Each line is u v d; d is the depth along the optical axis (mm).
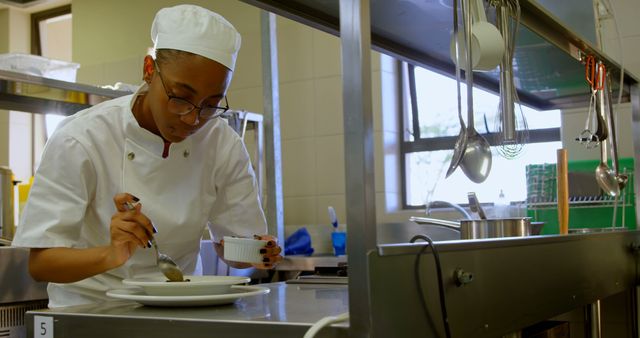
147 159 1792
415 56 2295
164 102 1555
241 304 1334
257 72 4328
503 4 1766
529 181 3184
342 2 1061
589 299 1957
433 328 1180
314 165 4102
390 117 4020
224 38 1543
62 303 1890
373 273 1030
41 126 5621
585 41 2148
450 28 2008
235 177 2016
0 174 2738
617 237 2246
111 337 1206
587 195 3061
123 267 1845
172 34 1514
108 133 1767
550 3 2770
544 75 2605
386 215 3908
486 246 1383
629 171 3012
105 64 4984
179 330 1140
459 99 1644
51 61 2771
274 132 3465
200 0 4605
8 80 2225
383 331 1042
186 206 1863
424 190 3979
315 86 4117
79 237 1708
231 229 2047
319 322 1021
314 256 3496
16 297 2172
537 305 1606
